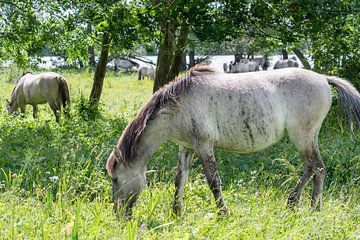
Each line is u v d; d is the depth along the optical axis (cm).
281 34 1124
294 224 564
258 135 648
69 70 3238
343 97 680
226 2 1066
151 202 598
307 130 663
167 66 1295
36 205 580
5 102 1852
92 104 1438
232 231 501
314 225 545
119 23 1145
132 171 610
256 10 1072
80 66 3628
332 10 1071
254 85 647
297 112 657
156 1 1187
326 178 827
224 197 668
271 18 1104
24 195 636
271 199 662
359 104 677
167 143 948
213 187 630
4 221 501
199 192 688
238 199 666
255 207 609
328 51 1234
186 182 675
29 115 1612
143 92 2286
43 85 1452
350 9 1070
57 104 1462
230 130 640
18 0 1295
